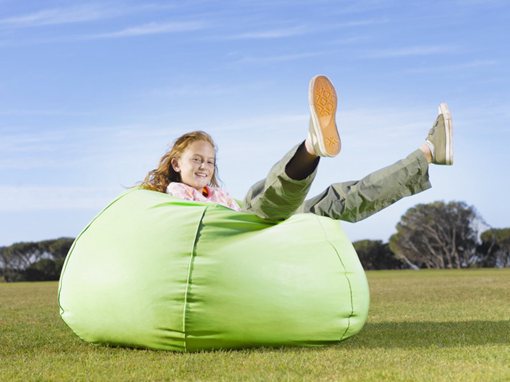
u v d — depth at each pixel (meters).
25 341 4.38
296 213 4.39
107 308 3.62
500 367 3.03
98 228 3.92
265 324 3.48
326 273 3.66
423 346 3.80
